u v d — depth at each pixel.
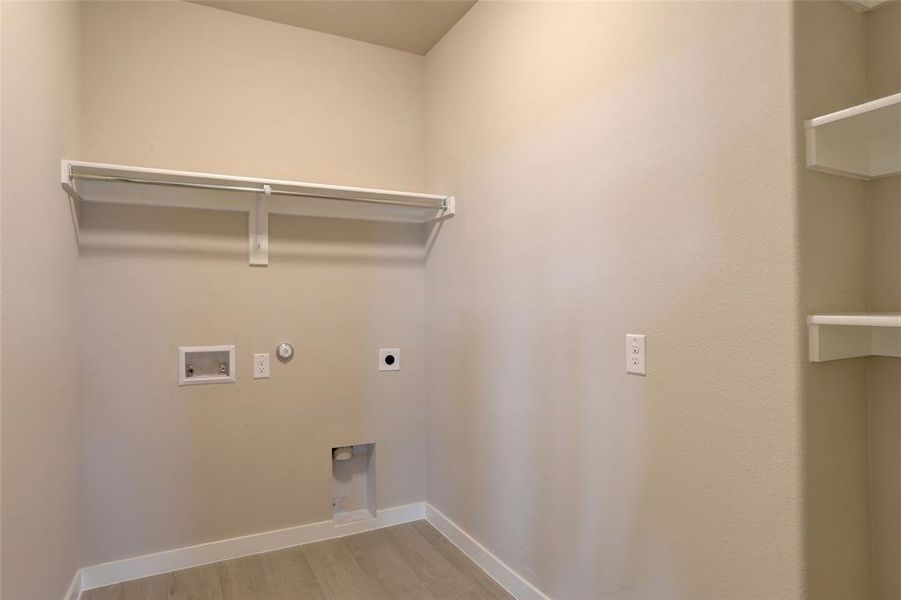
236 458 2.61
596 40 1.77
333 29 2.82
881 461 1.29
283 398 2.72
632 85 1.62
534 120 2.09
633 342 1.61
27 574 1.54
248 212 2.65
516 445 2.22
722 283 1.34
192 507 2.52
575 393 1.87
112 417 2.37
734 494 1.31
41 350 1.70
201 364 2.57
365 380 2.93
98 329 2.34
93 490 2.32
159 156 2.47
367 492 3.03
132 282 2.41
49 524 1.79
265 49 2.71
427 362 3.05
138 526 2.41
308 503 2.77
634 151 1.61
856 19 1.30
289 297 2.74
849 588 1.25
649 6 1.56
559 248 1.95
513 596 2.22
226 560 2.56
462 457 2.66
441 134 2.89
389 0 2.53
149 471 2.43
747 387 1.28
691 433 1.43
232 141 2.63
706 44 1.38
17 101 1.46
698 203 1.41
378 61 3.00
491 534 2.41
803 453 1.17
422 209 3.02
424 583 2.34
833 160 1.21
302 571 2.45
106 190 2.36
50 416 1.81
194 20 2.56
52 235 1.84
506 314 2.29
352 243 2.90
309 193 2.58
